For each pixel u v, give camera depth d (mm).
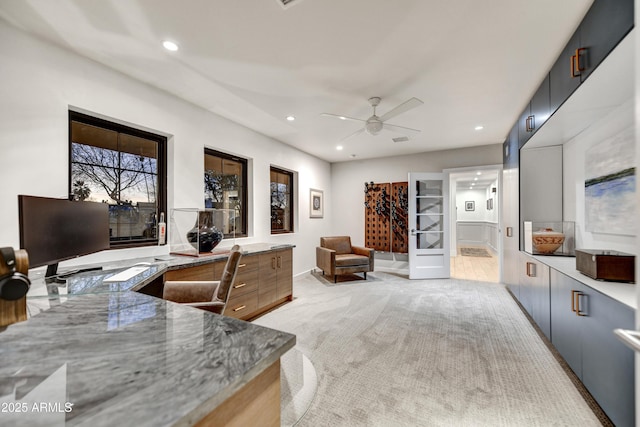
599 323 1582
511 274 3873
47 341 795
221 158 3701
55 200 1569
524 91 2779
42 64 1960
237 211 3949
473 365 2072
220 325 913
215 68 2357
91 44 2029
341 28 1860
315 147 5066
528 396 1715
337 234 6348
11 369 646
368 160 6016
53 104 2014
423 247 5086
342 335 2615
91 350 740
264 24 1821
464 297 3822
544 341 2463
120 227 2564
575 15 1741
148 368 648
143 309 1084
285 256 3645
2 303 658
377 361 2141
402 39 1974
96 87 2256
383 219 5816
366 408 1620
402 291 4141
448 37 1952
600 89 1868
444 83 2615
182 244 2885
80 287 1500
